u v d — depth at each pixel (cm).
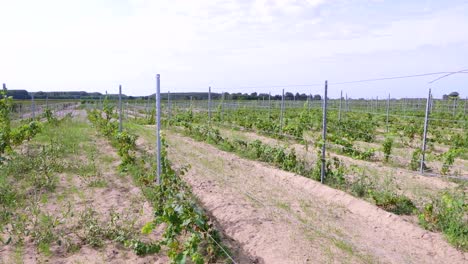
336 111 2452
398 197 669
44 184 754
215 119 2109
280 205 667
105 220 591
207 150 1239
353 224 604
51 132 1543
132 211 634
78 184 791
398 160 1100
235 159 1088
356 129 1669
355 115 2300
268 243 508
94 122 1820
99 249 501
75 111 3912
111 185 789
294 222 586
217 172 912
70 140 1335
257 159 1091
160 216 475
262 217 595
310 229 561
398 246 523
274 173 924
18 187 741
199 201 683
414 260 480
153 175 705
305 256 477
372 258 478
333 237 537
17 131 1079
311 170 898
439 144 1470
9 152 929
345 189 770
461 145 1362
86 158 1057
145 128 1850
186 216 448
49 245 509
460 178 838
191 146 1317
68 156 1075
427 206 611
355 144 1369
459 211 561
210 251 460
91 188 763
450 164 936
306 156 1111
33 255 481
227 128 1931
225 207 634
